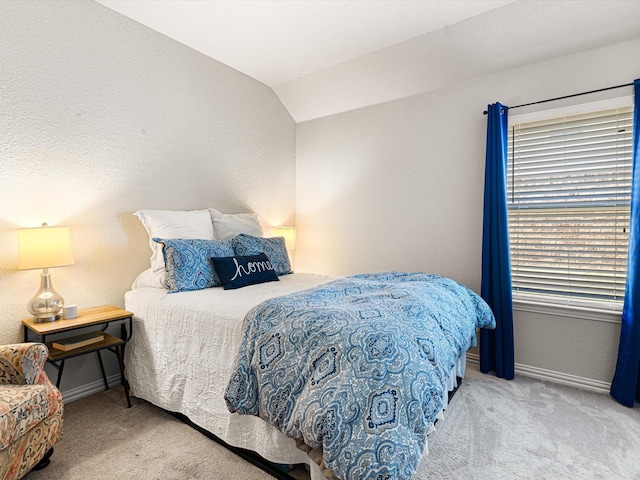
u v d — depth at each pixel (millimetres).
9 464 1341
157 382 2113
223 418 1749
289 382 1370
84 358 2369
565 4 2234
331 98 3656
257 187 3691
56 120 2219
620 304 2373
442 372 1370
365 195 3594
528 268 2742
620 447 1782
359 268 3666
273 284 2607
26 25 2078
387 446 1096
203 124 3133
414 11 2467
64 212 2275
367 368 1241
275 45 2947
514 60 2662
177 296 2176
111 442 1830
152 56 2727
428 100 3152
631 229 2205
